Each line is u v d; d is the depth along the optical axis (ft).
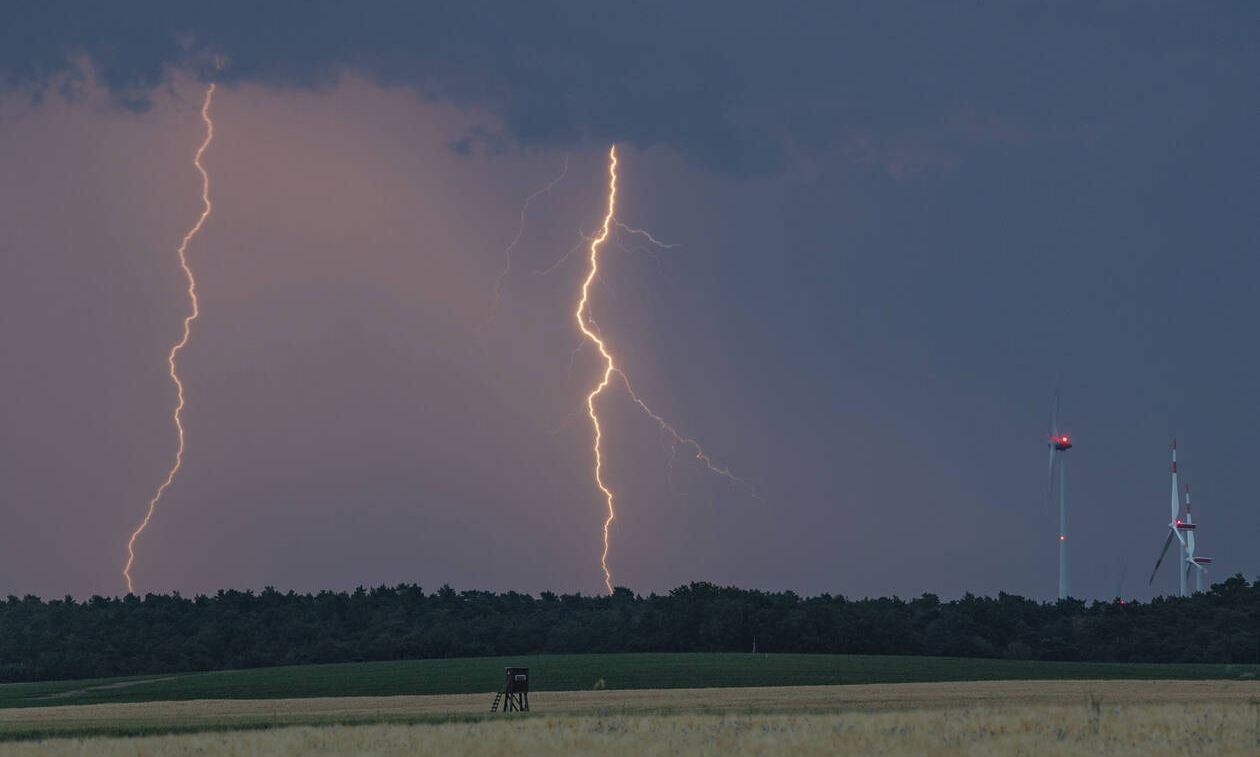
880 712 151.23
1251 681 279.90
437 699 246.88
